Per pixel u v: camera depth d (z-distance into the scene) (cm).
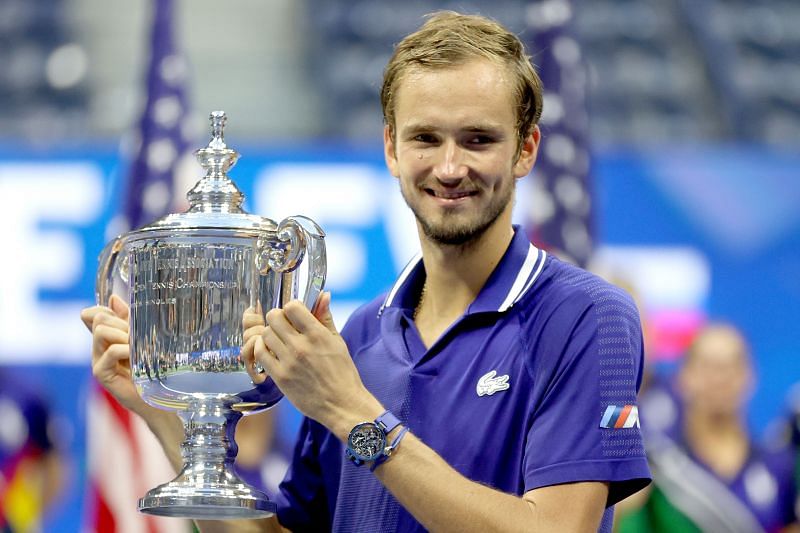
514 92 639
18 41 3406
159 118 1409
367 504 669
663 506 1481
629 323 647
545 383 634
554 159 1441
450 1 3666
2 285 1775
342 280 1788
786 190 1856
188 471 654
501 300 657
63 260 1783
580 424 622
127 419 1281
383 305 714
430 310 693
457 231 635
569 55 1453
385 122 678
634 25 3628
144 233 653
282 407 1634
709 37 3612
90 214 1792
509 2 3594
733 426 1540
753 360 1827
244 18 3534
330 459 713
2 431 1677
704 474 1515
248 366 632
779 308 1841
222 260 643
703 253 1848
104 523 1268
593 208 1448
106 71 3344
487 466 634
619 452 622
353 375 606
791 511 1510
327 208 1798
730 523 1496
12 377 1736
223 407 662
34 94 3262
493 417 638
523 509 596
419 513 592
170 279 647
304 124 3238
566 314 643
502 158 631
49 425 1709
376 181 1806
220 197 671
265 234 646
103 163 1803
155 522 1272
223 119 691
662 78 3462
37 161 1797
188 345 642
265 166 1806
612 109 3362
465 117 625
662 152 1867
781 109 3422
